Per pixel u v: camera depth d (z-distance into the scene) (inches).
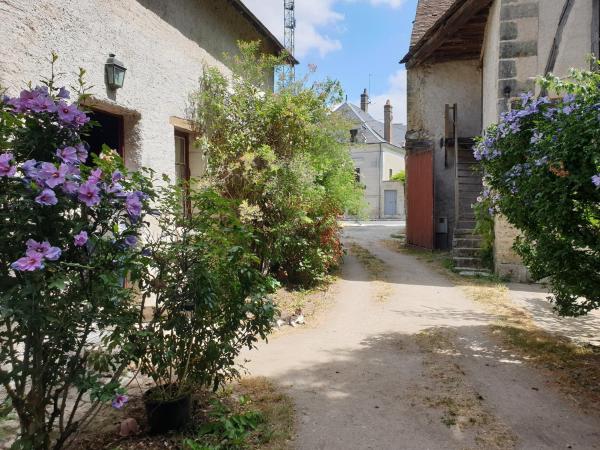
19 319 84.4
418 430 125.8
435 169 515.5
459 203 501.0
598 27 300.4
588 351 186.4
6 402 96.0
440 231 513.3
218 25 320.8
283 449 114.6
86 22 194.1
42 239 88.4
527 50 329.1
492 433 124.3
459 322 234.5
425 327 226.1
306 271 318.7
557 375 163.6
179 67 269.6
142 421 125.9
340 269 392.8
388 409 137.9
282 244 295.6
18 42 161.5
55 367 97.3
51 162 93.0
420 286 327.0
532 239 180.7
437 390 151.4
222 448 112.8
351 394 148.3
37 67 169.8
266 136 300.2
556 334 210.8
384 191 1507.1
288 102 300.0
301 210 293.4
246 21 358.0
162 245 120.5
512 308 260.8
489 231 366.0
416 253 496.1
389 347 196.1
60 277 83.6
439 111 517.3
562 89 201.3
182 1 273.3
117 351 126.4
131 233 97.2
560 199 148.6
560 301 181.0
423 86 521.7
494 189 203.2
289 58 395.9
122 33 218.2
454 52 503.8
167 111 256.7
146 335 112.2
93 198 89.3
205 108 289.3
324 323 235.6
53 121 92.7
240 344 141.9
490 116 386.9
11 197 84.9
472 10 377.7
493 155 189.9
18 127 90.4
